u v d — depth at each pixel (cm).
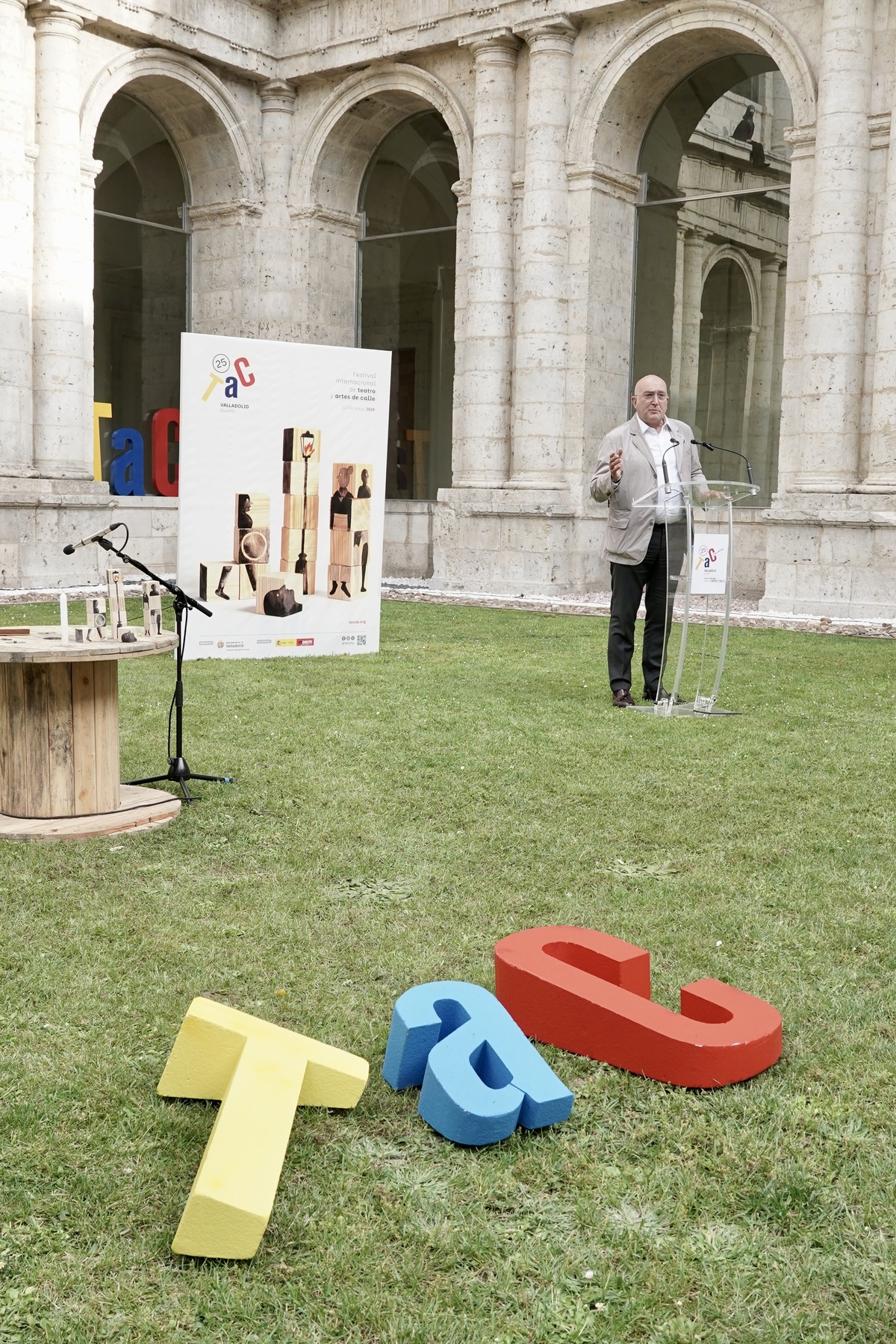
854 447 1493
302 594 1049
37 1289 227
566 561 1758
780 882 456
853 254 1465
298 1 1956
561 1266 235
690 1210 253
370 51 1886
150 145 2009
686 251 1773
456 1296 226
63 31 1670
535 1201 256
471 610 1533
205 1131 281
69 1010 340
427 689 891
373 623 1088
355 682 920
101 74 1758
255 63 1967
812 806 567
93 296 1773
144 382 2031
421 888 447
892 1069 311
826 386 1485
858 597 1452
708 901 434
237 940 394
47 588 1675
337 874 463
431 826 530
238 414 991
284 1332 218
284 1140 257
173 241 2059
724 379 1758
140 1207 251
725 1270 234
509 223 1778
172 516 2023
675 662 1066
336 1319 221
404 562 2061
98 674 524
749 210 1711
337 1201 255
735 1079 303
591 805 568
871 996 354
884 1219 249
